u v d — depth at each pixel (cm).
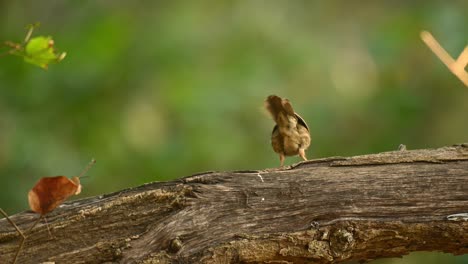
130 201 578
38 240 574
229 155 1387
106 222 576
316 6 1678
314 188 580
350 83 1534
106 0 1552
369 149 1447
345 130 1488
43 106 1342
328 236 571
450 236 575
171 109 1418
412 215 575
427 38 663
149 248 568
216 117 1411
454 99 1491
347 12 1694
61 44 1398
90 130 1352
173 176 1352
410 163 589
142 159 1362
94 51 1400
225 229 570
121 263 564
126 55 1434
